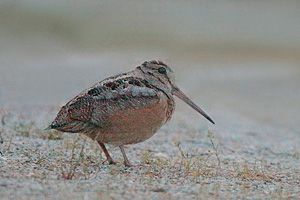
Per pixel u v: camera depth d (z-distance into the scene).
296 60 62.94
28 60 55.03
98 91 17.27
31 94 36.72
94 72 48.50
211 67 57.44
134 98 17.16
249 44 70.69
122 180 15.84
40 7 75.75
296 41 72.75
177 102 36.12
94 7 78.12
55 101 34.00
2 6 74.31
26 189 14.39
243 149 23.45
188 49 67.50
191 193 15.01
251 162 20.58
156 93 17.36
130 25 74.19
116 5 80.31
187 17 79.19
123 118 17.19
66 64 53.34
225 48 68.62
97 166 17.52
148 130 17.52
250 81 49.78
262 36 74.25
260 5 85.44
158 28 74.75
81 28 71.94
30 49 60.81
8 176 15.50
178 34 72.88
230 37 73.25
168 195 14.64
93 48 65.12
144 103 17.22
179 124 27.75
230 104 39.16
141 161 18.84
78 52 62.25
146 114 17.28
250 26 77.44
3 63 52.06
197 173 17.28
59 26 71.25
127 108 17.14
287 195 15.64
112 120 17.19
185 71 54.34
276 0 87.62
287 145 25.64
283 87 47.03
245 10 82.88
